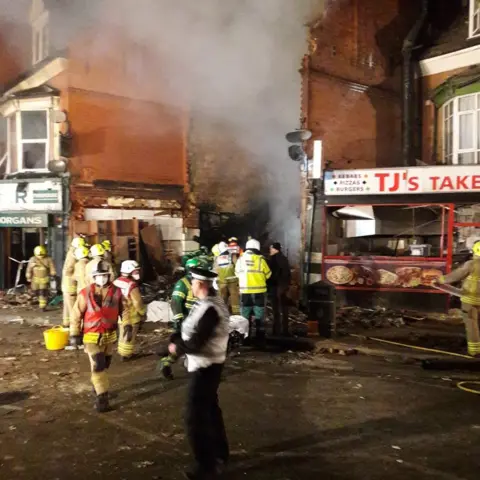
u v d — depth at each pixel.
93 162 15.19
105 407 6.02
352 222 13.73
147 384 7.08
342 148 14.70
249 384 7.09
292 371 7.73
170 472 4.54
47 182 14.92
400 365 8.04
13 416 5.91
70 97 14.83
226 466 4.57
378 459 4.75
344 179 12.09
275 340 9.26
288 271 9.96
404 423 5.63
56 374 7.63
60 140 14.68
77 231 14.73
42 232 16.44
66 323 10.72
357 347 8.75
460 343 9.13
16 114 15.84
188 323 4.46
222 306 4.59
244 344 9.19
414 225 13.28
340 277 12.35
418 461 4.70
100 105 15.34
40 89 15.25
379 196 11.84
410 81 15.67
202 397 4.40
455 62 14.98
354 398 6.48
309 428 5.51
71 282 10.52
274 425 5.60
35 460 4.79
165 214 16.41
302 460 4.74
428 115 15.79
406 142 15.64
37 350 9.20
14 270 16.86
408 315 11.41
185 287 7.15
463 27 15.29
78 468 4.62
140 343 9.44
